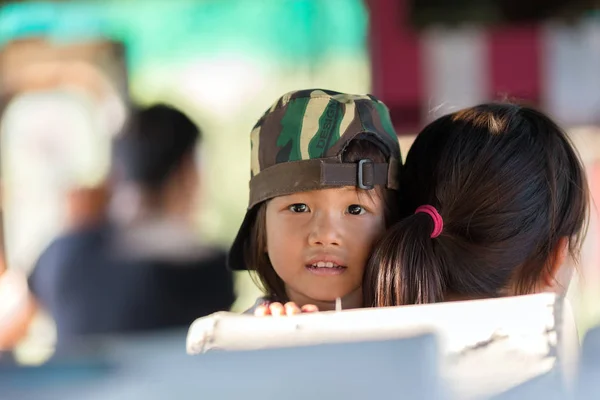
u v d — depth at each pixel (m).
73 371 0.85
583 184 2.10
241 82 4.73
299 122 1.90
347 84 4.45
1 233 4.45
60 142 4.50
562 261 2.04
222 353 0.88
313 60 4.54
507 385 1.26
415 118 4.11
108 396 0.82
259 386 0.84
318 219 1.87
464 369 1.41
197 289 3.37
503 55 4.10
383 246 1.83
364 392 0.87
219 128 4.78
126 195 3.46
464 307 1.46
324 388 0.86
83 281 3.36
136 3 4.72
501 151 1.93
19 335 3.83
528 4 4.09
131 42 4.75
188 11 4.72
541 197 1.95
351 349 0.89
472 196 1.91
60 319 3.36
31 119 4.59
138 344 1.00
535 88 4.11
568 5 4.07
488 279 1.92
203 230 3.53
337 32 4.45
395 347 0.91
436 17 4.11
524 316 1.49
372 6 4.16
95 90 4.70
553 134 2.04
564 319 1.51
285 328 1.40
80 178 3.83
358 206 1.89
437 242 1.89
